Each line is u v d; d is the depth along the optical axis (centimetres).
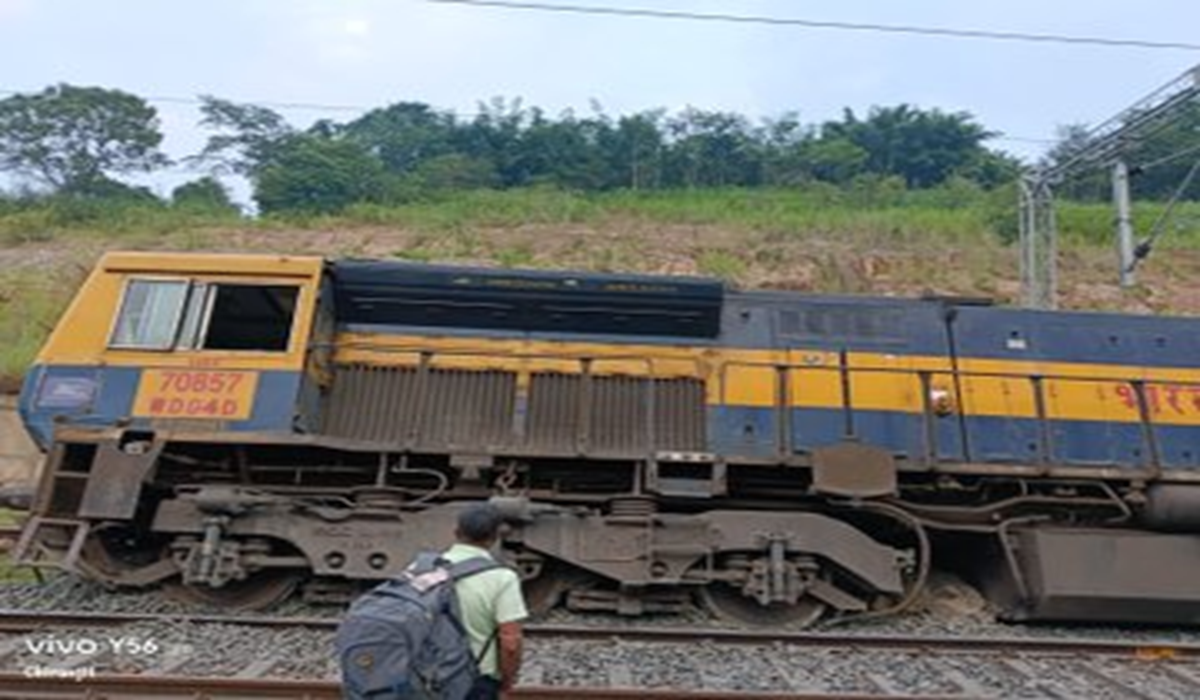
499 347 1037
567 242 2962
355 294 1029
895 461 959
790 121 6175
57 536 894
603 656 737
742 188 5056
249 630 794
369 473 981
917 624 973
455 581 405
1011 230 3039
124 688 582
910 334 1054
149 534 967
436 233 3089
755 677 686
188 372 936
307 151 4422
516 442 992
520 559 926
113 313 955
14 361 1745
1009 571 991
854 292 2545
